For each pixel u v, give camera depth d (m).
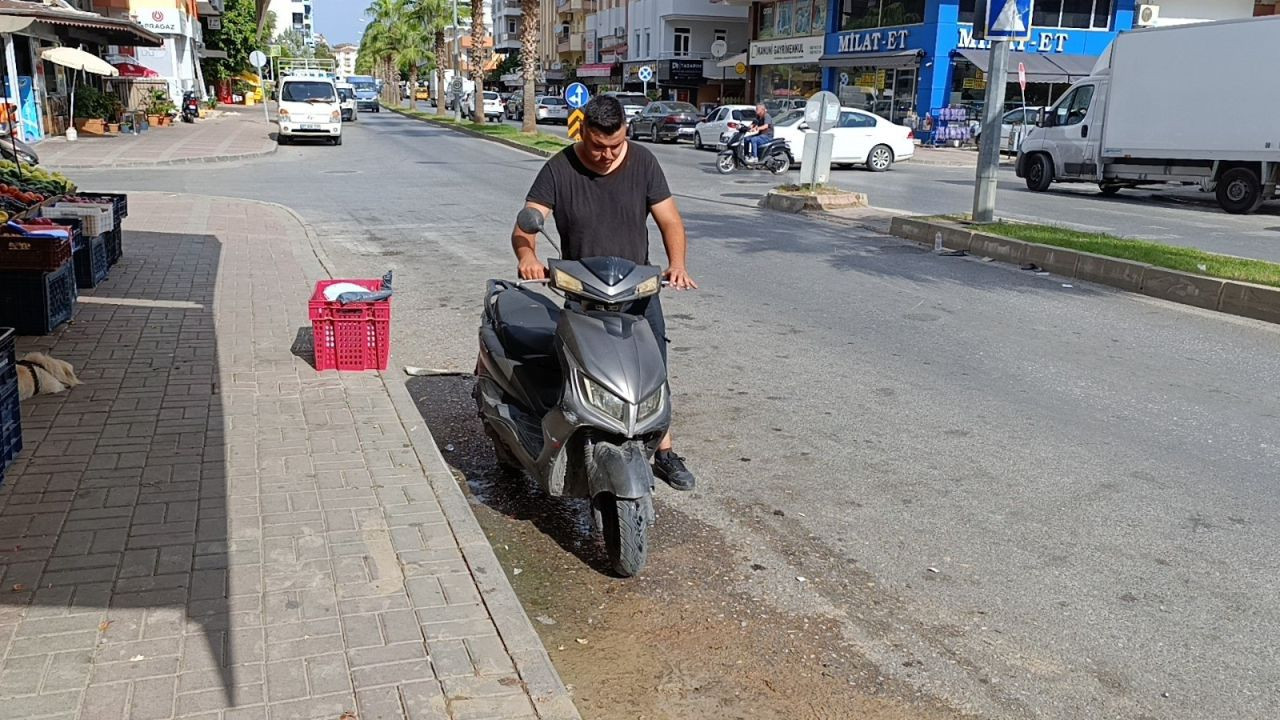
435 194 17.94
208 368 6.34
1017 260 11.87
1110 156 19.81
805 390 6.70
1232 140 17.72
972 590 4.06
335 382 6.15
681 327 8.39
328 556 3.90
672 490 5.01
